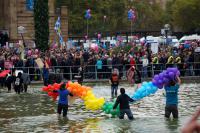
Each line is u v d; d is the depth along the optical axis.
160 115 28.97
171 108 27.05
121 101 27.42
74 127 25.00
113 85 39.81
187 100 36.62
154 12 157.12
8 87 47.22
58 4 123.00
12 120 28.09
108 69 56.38
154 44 71.62
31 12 84.25
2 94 44.41
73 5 124.88
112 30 126.69
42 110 32.47
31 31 83.94
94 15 124.75
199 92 42.66
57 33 80.62
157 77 29.03
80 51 58.81
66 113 29.27
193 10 130.25
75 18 123.44
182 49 62.88
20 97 41.44
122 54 56.66
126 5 138.75
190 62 57.31
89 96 29.27
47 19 70.25
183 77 57.09
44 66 50.50
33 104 36.06
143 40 82.00
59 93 29.48
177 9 132.50
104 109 28.81
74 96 29.66
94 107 28.86
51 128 24.81
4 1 84.38
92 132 23.25
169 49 63.31
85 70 56.41
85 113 30.62
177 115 27.17
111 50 62.31
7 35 75.94
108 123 26.16
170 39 85.62
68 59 55.38
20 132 23.73
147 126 24.81
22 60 54.19
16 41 82.44
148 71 56.88
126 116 28.91
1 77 50.78
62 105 29.25
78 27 123.56
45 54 57.53
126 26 134.00
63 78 55.47
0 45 73.06
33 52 57.75
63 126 25.44
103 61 56.25
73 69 55.47
